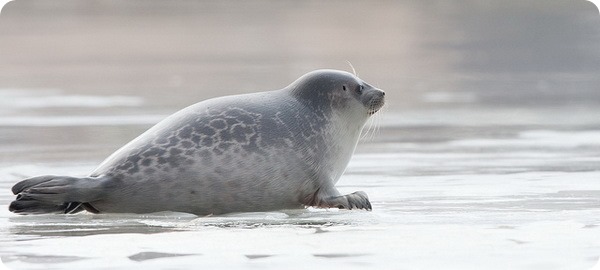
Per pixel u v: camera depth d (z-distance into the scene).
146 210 31.09
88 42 115.94
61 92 75.38
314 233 27.25
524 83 80.50
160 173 30.83
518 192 35.38
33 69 92.62
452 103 67.81
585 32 116.38
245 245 25.45
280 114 33.34
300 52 104.88
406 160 44.59
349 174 40.59
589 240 25.97
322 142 33.53
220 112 32.72
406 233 27.16
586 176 39.34
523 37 114.38
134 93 73.81
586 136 52.44
